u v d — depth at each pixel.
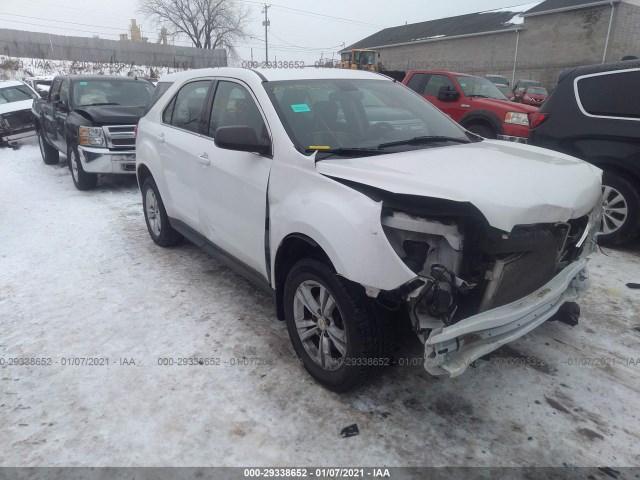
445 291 2.39
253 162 3.33
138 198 7.66
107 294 4.25
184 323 3.75
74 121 7.89
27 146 13.58
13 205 7.24
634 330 3.62
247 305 4.04
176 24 56.81
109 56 42.41
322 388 2.98
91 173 7.92
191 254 5.20
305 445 2.56
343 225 2.53
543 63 30.92
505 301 2.62
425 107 4.02
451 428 2.66
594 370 3.15
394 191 2.46
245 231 3.48
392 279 2.36
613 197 5.10
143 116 5.34
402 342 2.88
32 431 2.66
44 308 4.01
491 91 10.47
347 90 3.70
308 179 2.88
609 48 27.69
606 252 5.12
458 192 2.36
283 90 3.46
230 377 3.10
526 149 3.48
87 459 2.47
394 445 2.55
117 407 2.84
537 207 2.40
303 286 2.95
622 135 4.89
